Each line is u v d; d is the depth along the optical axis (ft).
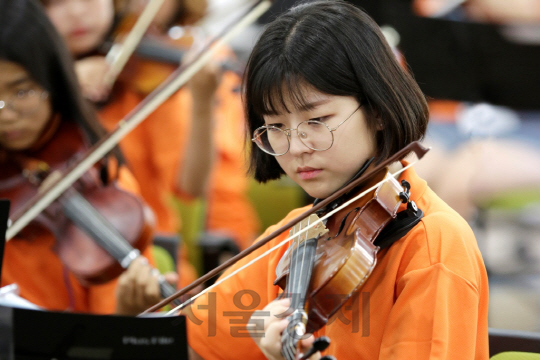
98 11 39.73
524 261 42.01
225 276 19.11
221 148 43.86
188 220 39.24
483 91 39.96
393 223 16.58
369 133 16.48
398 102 16.31
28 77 27.25
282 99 16.03
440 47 39.19
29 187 28.71
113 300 27.68
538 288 41.70
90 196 28.32
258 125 17.84
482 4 40.19
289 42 16.03
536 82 39.37
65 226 27.48
